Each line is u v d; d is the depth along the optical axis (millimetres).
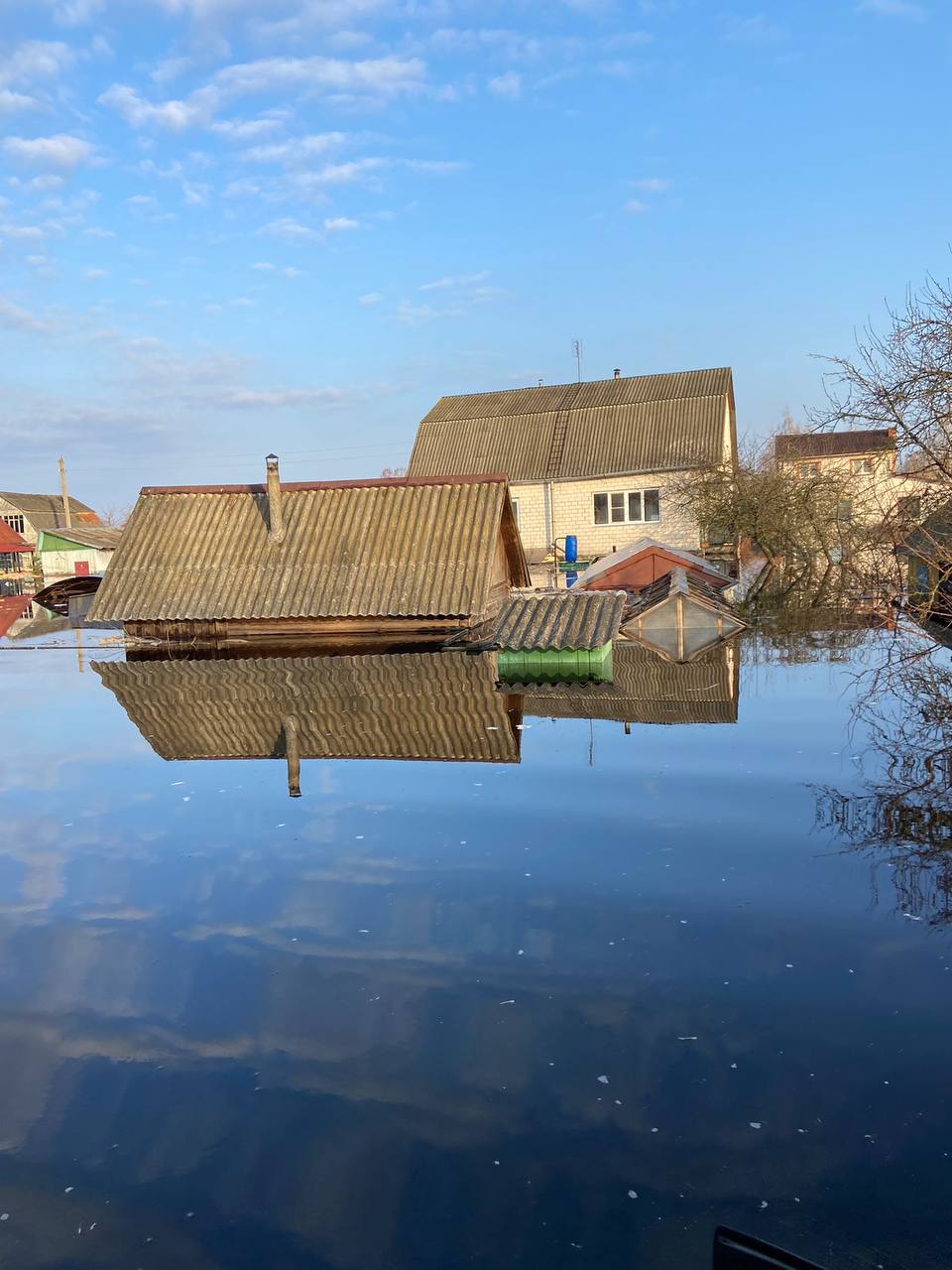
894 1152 3025
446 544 16328
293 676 12570
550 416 33312
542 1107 3336
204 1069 3666
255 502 18141
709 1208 2818
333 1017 4004
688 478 29531
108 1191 3020
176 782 7797
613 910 4961
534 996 4098
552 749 8383
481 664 13133
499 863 5688
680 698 10523
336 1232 2803
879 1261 2584
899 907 4875
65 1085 3576
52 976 4453
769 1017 3855
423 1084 3498
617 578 20484
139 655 15898
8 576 47438
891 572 13297
